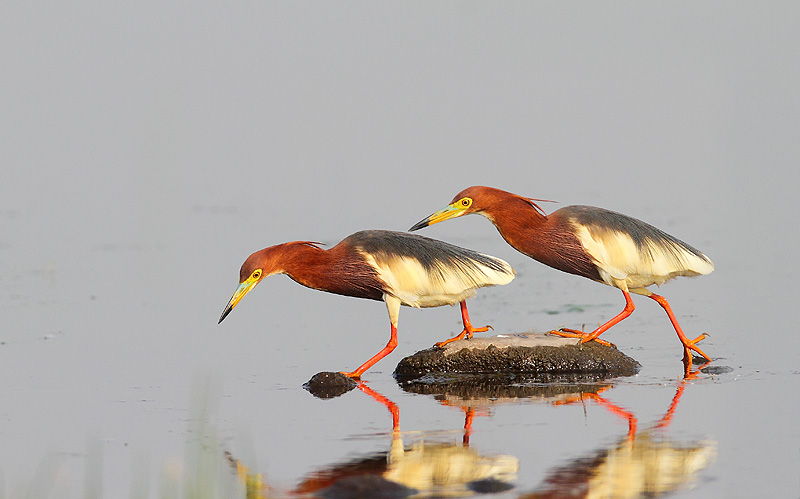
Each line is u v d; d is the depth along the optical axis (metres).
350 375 14.46
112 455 11.05
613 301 19.48
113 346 16.61
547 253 15.48
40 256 25.80
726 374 14.02
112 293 21.31
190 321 18.62
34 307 19.88
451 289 14.68
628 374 14.32
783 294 19.59
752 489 9.49
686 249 15.55
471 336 15.09
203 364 15.35
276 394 13.61
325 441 11.32
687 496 9.36
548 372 14.56
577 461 10.39
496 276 14.87
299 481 10.02
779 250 24.25
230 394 13.64
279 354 16.03
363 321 18.47
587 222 15.29
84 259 25.39
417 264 14.68
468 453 10.75
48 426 12.16
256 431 11.78
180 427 12.04
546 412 12.35
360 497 9.43
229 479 10.12
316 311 19.48
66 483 10.21
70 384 14.20
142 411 12.78
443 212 15.62
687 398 12.80
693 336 16.48
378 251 14.77
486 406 12.76
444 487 9.72
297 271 14.77
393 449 10.95
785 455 10.41
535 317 18.08
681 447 10.77
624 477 9.89
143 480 10.24
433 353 14.70
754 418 11.76
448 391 13.67
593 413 12.22
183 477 10.24
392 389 13.90
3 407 13.03
